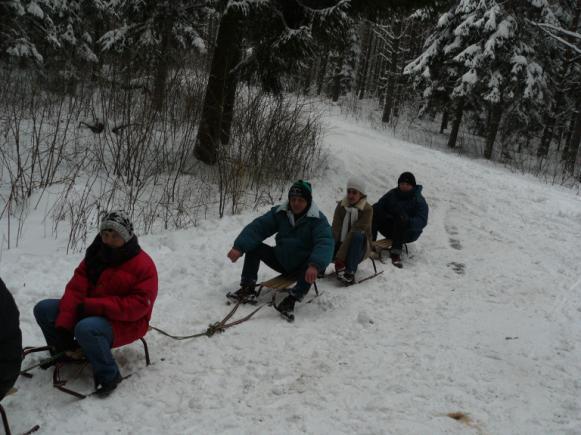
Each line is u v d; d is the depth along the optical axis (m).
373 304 4.88
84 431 2.81
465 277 5.88
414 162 12.06
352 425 3.01
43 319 3.18
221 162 8.05
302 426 2.97
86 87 10.41
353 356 3.85
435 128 23.97
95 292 3.21
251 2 7.21
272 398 3.25
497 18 16.06
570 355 4.09
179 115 9.09
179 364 3.54
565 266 6.52
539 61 17.78
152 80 9.17
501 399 3.38
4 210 5.97
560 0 18.89
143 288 3.17
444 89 18.27
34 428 2.76
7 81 10.34
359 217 5.60
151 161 7.83
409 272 5.90
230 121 8.42
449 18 17.67
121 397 3.13
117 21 11.67
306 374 3.54
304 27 7.34
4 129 8.29
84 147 8.17
